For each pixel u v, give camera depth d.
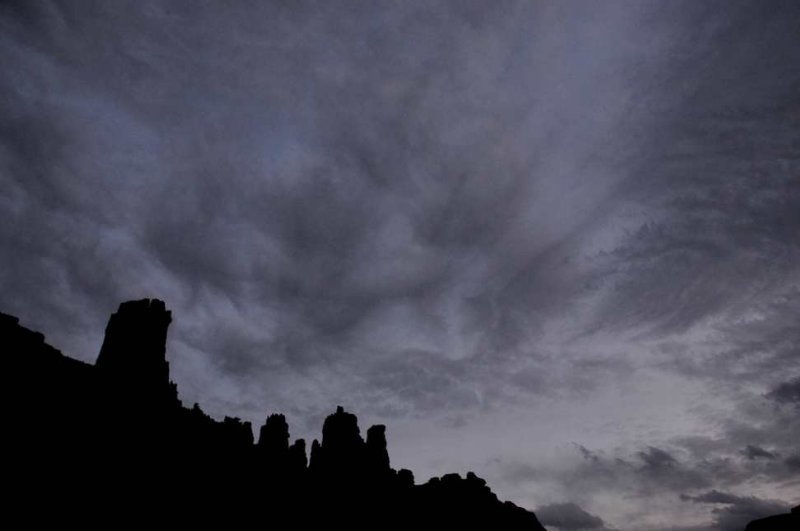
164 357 70.38
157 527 49.00
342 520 72.94
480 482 103.38
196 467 61.75
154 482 53.72
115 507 47.00
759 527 66.50
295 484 76.50
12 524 38.91
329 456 88.06
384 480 88.44
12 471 42.44
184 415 68.88
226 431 76.12
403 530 77.88
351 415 97.31
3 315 56.75
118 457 52.25
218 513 57.84
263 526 61.81
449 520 86.38
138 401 61.03
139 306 70.38
